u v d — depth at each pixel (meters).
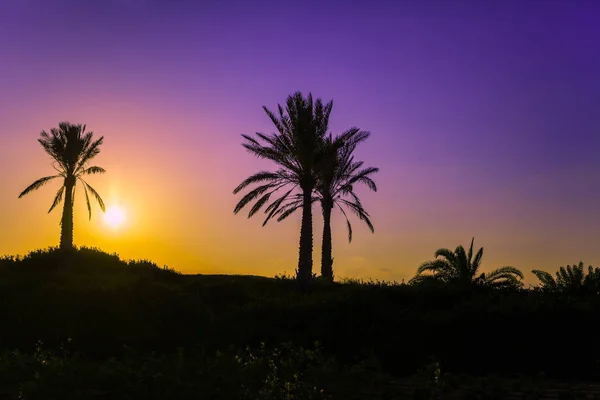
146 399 10.00
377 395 10.72
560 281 31.53
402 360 16.03
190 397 9.91
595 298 19.94
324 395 10.34
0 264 37.28
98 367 12.77
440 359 15.95
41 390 10.27
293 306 22.34
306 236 32.62
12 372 11.66
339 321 19.72
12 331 20.02
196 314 21.39
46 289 24.08
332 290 30.80
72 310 21.34
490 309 18.72
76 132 43.28
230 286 28.09
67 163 42.38
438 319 18.58
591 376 15.05
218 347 18.36
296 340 18.30
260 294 29.36
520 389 11.90
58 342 19.33
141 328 20.22
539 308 18.53
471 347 16.64
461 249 32.94
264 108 32.62
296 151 32.28
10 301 22.52
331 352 17.23
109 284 29.20
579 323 17.47
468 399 10.66
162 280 35.50
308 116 32.44
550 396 11.38
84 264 37.62
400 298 23.52
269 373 11.23
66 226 41.53
